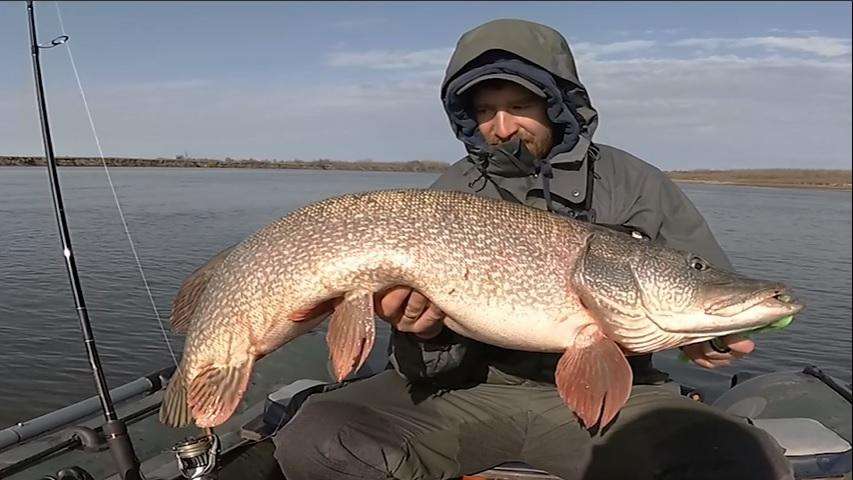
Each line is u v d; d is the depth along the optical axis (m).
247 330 0.94
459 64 1.16
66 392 1.05
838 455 1.07
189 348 0.97
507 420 1.10
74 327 1.11
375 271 0.92
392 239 0.92
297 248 0.93
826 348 2.45
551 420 1.07
